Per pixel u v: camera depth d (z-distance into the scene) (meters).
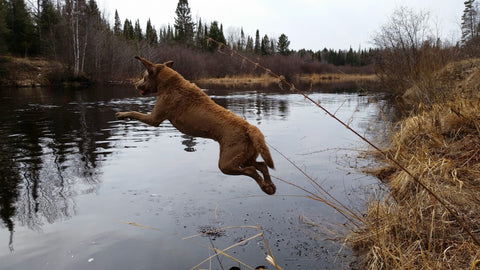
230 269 3.53
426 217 4.18
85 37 34.28
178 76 4.12
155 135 9.98
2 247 3.86
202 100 4.04
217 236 4.23
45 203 5.03
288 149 8.41
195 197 5.40
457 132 6.15
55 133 9.77
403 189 5.16
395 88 18.31
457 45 11.03
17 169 6.49
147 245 3.98
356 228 4.32
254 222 4.60
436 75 9.45
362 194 5.48
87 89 27.72
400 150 6.52
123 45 42.19
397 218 4.14
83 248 3.87
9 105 15.87
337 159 7.52
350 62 70.69
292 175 6.53
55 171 6.43
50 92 24.12
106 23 44.22
